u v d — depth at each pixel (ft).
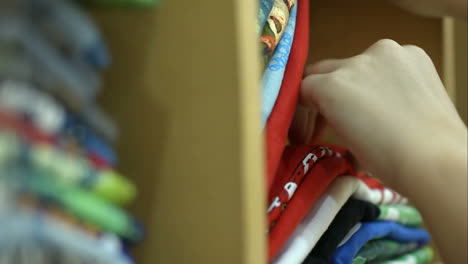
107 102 1.23
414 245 2.67
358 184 2.13
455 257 1.62
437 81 1.89
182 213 1.18
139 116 1.21
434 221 1.65
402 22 2.66
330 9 2.74
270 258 1.73
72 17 0.93
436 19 2.65
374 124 1.74
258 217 1.16
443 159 1.64
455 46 3.69
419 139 1.68
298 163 1.89
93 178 0.91
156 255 1.21
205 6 1.14
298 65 1.89
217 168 1.15
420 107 1.74
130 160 1.22
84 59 0.97
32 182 0.83
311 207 1.94
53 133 0.88
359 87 1.81
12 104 0.82
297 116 2.10
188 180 1.18
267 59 1.78
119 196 0.97
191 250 1.18
